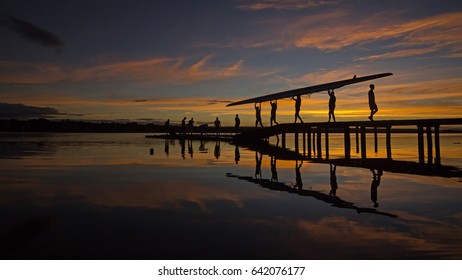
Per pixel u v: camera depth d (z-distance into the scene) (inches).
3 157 887.1
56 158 869.2
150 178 557.3
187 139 1921.8
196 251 244.4
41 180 537.3
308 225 301.1
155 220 316.8
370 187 474.9
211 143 1560.0
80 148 1226.6
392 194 427.8
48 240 265.4
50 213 341.4
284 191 451.2
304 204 378.0
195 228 293.9
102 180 538.3
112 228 294.0
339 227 294.8
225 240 265.0
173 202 388.5
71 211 349.4
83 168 679.1
